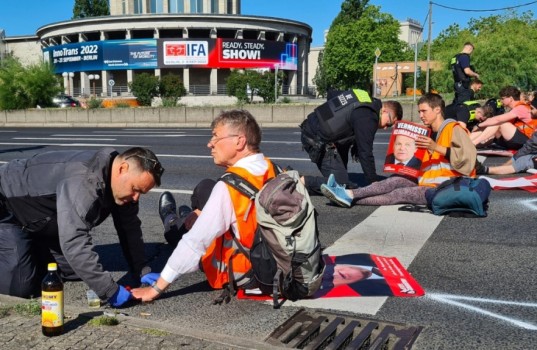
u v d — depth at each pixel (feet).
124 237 12.19
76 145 47.73
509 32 108.06
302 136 21.70
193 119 80.02
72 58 217.36
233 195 10.36
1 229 11.03
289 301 11.01
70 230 10.01
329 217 18.52
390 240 15.42
